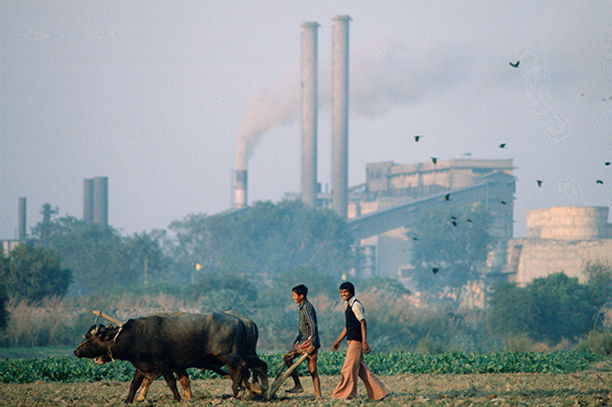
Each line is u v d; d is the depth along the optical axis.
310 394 61.84
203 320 56.31
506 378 72.94
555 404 51.16
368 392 54.59
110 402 57.56
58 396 62.72
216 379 76.50
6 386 71.94
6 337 168.25
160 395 62.31
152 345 55.62
